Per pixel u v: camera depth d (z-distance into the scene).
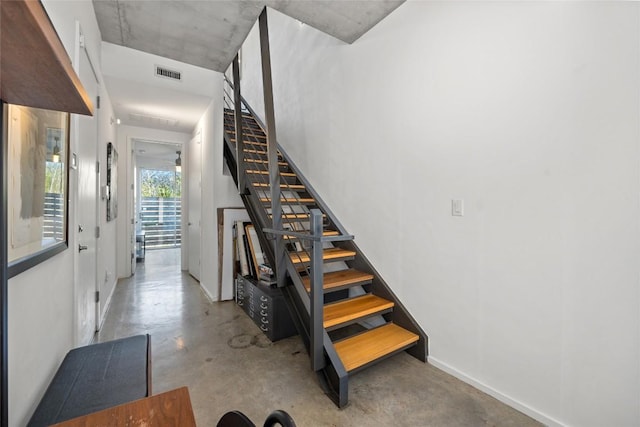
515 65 1.64
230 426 0.71
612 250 1.33
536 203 1.58
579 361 1.44
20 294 1.03
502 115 1.70
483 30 1.78
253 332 2.65
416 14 2.19
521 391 1.65
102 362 1.33
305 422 1.57
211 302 3.45
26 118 1.05
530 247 1.60
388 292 2.45
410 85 2.26
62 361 1.43
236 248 3.57
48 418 0.97
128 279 4.52
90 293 2.34
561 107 1.47
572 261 1.45
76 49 1.74
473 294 1.88
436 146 2.08
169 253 7.36
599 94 1.35
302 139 3.66
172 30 2.55
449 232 2.01
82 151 1.99
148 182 8.27
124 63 2.85
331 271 2.90
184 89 3.21
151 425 0.75
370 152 2.64
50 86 0.67
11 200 0.94
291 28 3.89
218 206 3.50
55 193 1.38
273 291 2.65
